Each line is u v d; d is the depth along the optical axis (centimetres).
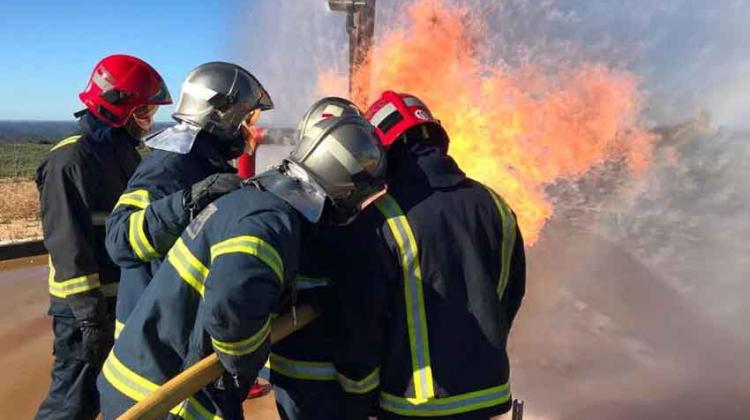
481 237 223
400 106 228
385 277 212
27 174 1529
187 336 209
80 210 302
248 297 185
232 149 271
